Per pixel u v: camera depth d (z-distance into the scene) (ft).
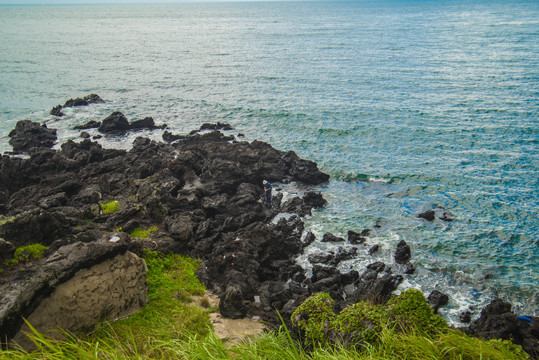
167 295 54.85
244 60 318.65
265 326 50.88
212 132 133.80
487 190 104.06
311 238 82.12
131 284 49.21
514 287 69.15
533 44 346.33
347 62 295.07
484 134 143.95
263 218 87.86
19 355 25.62
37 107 183.83
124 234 50.19
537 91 196.85
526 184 107.04
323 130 150.82
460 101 185.26
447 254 77.97
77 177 99.55
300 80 239.30
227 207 86.07
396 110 174.09
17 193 90.12
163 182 92.27
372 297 61.77
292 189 104.68
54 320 40.65
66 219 62.34
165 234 69.97
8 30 627.87
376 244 80.53
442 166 118.83
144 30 650.84
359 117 165.58
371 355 25.40
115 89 222.48
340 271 71.41
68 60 321.52
